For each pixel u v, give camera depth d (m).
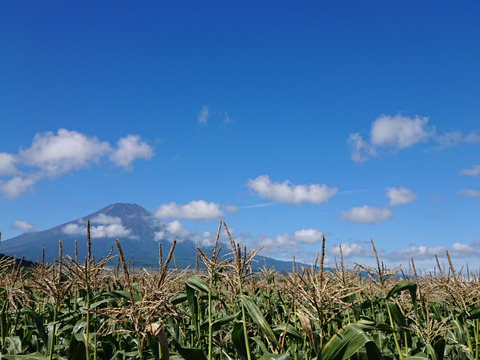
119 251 1.85
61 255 2.27
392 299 2.71
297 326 2.76
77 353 2.25
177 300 2.68
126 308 1.87
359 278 2.88
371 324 1.95
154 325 1.86
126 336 2.95
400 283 2.48
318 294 1.85
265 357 1.95
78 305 3.07
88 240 2.20
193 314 2.53
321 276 1.90
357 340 1.82
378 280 2.72
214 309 3.28
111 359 2.55
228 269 2.41
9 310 2.75
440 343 2.40
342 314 2.88
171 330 2.54
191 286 2.47
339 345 1.84
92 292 2.44
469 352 2.70
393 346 3.11
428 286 2.89
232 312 3.21
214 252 2.29
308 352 2.62
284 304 3.62
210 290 2.35
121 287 3.12
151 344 2.01
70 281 2.27
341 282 2.67
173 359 2.28
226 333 3.04
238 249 2.20
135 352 2.48
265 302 3.77
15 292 2.45
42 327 2.45
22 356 2.20
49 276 2.98
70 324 2.77
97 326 2.64
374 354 1.89
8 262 3.13
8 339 2.45
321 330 1.92
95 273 2.24
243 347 2.29
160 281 1.87
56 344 2.65
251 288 3.67
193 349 2.07
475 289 2.59
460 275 2.80
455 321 2.86
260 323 2.17
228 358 2.60
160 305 1.80
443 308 3.64
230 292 3.19
